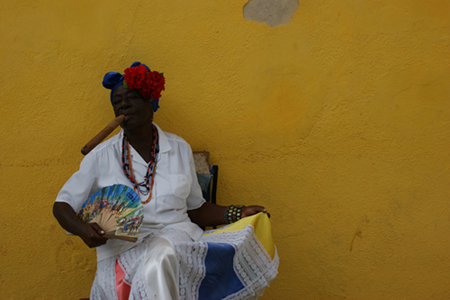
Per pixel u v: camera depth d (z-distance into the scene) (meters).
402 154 2.77
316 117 2.76
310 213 2.82
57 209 2.13
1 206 2.77
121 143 2.40
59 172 2.76
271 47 2.74
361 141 2.77
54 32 2.70
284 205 2.82
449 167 2.77
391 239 2.82
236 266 2.13
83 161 2.30
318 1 2.70
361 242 2.83
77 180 2.25
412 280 2.85
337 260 2.85
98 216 2.12
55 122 2.74
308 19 2.71
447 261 2.83
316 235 2.84
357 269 2.85
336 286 2.87
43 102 2.73
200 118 2.79
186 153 2.50
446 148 2.76
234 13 2.72
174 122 2.79
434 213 2.80
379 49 2.72
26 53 2.70
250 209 2.41
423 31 2.70
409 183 2.79
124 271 2.08
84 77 2.73
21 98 2.72
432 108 2.74
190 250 2.01
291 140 2.79
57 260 2.81
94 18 2.71
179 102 2.78
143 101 2.29
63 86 2.73
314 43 2.72
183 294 1.95
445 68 2.72
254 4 2.72
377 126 2.76
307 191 2.81
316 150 2.78
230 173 2.81
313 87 2.75
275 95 2.77
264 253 2.21
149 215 2.30
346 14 2.70
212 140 2.80
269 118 2.78
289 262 2.86
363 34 2.71
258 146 2.80
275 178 2.81
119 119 2.21
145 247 2.10
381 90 2.74
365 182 2.79
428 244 2.82
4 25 2.68
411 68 2.72
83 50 2.71
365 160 2.78
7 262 2.81
